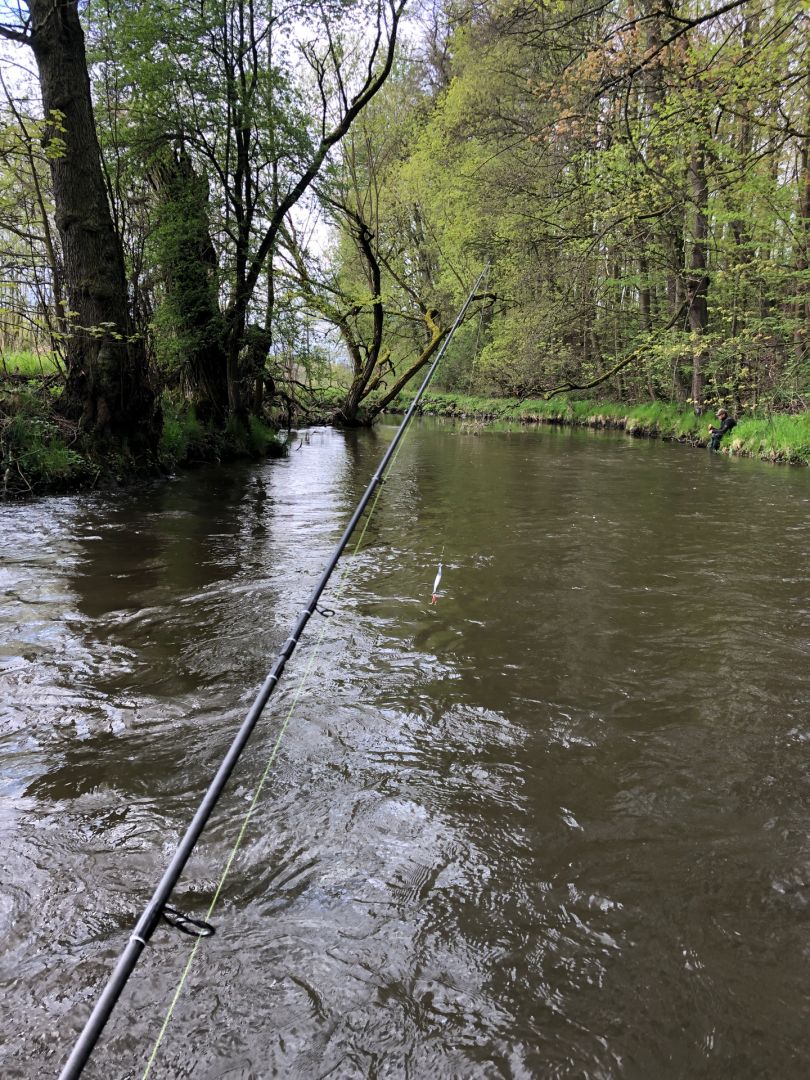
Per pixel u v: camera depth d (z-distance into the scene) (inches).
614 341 870.4
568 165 478.0
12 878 74.0
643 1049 57.0
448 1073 55.0
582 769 96.8
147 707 111.5
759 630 147.8
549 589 175.3
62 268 333.1
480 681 123.0
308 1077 54.6
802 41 293.1
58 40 288.4
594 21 353.1
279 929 68.2
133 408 336.8
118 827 82.6
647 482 370.9
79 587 171.0
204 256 421.4
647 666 129.9
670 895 73.6
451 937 67.8
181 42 378.0
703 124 349.7
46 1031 57.5
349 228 643.5
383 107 797.9
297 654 133.3
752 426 524.1
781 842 82.0
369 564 197.2
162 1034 57.5
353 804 88.0
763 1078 54.6
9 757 96.7
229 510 276.5
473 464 458.0
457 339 967.6
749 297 633.0
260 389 560.4
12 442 291.4
